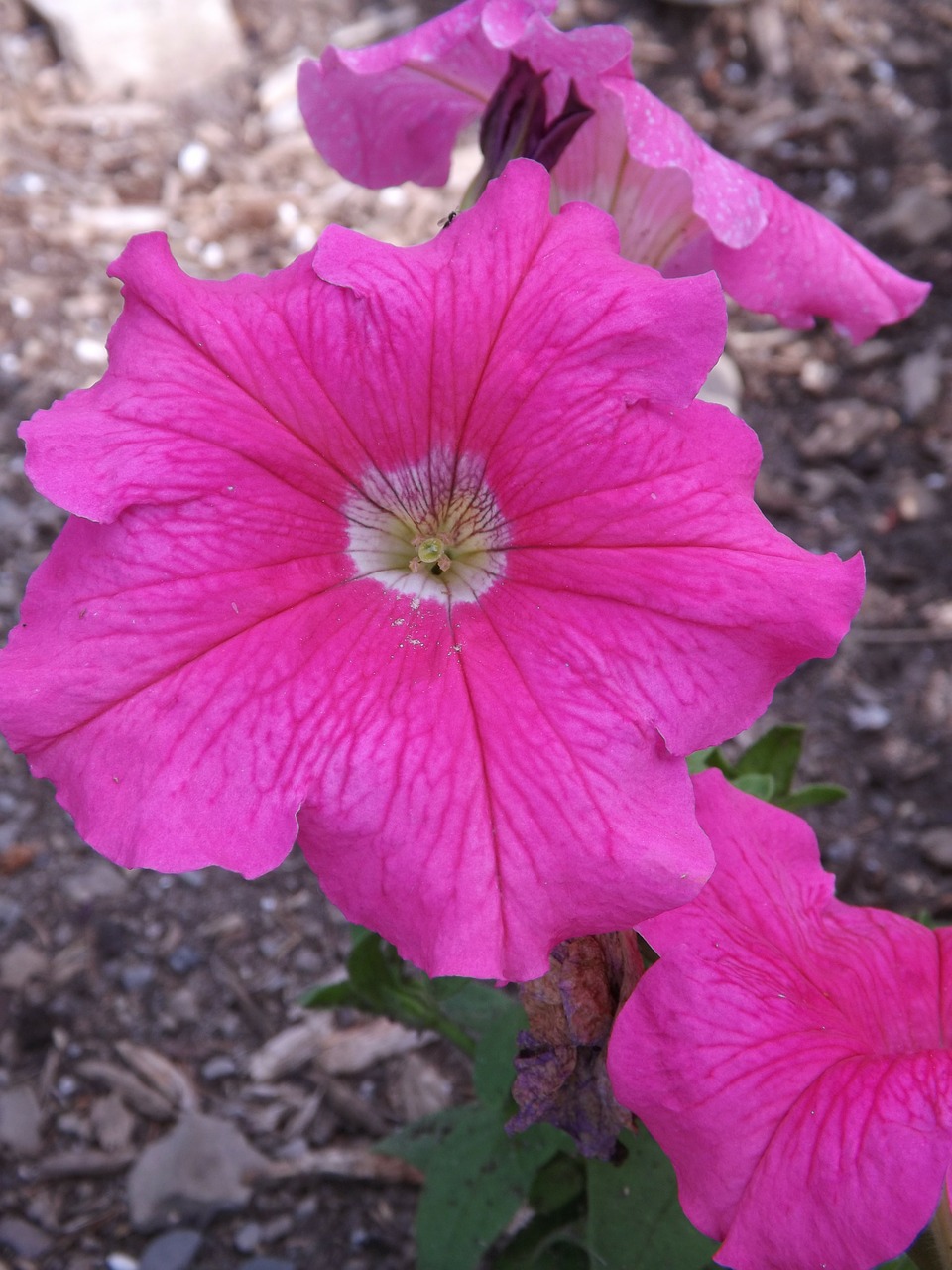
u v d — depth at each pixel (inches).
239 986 8.6
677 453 4.1
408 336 4.3
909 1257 4.5
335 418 4.3
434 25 5.1
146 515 4.1
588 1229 5.2
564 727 4.0
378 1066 8.2
